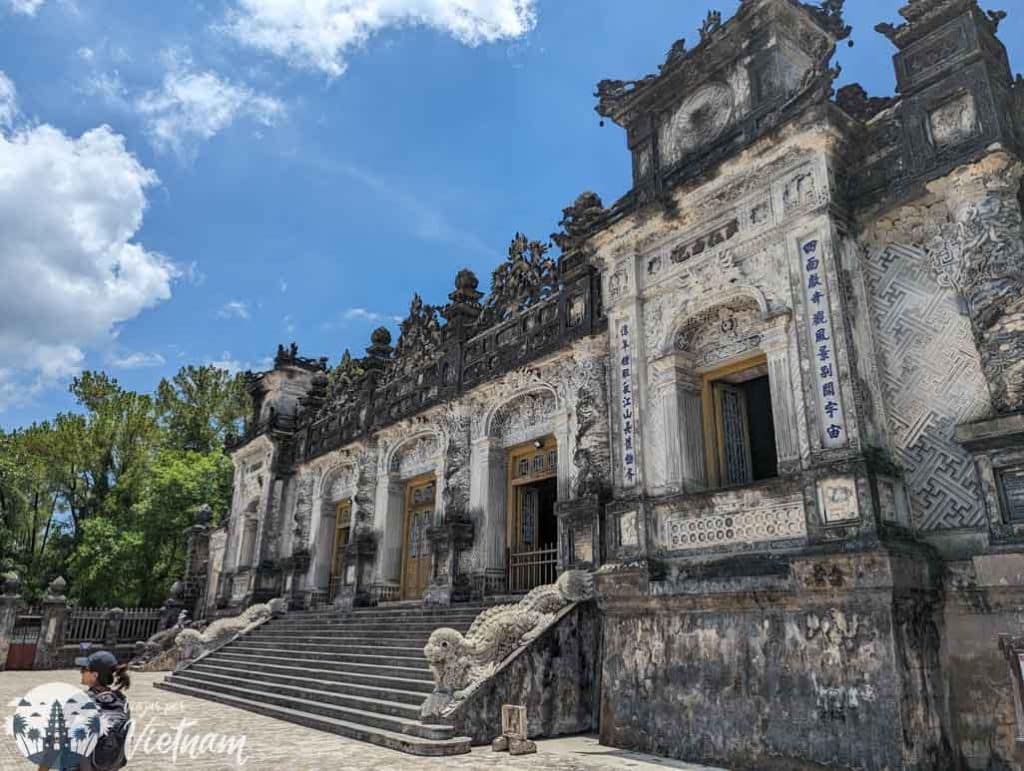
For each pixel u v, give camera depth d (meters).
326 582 24.28
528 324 17.30
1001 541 8.05
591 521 13.70
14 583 25.59
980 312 8.68
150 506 35.00
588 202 15.99
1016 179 8.98
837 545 8.75
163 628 29.42
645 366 12.22
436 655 11.01
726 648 9.60
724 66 12.23
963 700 8.30
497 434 18.00
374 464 22.38
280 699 14.27
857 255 10.16
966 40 9.47
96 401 42.38
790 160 10.53
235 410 46.41
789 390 10.00
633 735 10.39
